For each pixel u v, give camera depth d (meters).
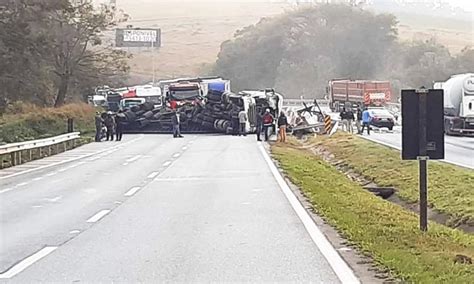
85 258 14.48
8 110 72.25
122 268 13.48
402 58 137.50
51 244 16.19
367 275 12.43
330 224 18.41
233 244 15.84
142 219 19.86
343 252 14.56
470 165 38.06
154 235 17.19
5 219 20.36
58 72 93.50
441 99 16.47
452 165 36.09
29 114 69.50
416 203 28.11
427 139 16.55
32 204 23.80
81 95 101.44
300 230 17.56
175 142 60.47
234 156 44.47
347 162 44.66
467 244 15.93
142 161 41.84
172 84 82.94
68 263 14.02
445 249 14.62
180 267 13.51
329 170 37.91
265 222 18.95
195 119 74.06
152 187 28.28
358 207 21.56
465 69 128.12
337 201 22.86
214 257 14.41
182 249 15.33
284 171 34.25
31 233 17.78
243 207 22.03
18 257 14.74
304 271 12.96
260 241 16.12
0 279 12.73
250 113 72.38
